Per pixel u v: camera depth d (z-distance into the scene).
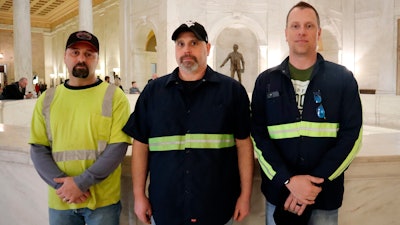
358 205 3.10
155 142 2.50
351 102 2.36
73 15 29.70
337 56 20.06
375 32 18.64
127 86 20.25
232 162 2.51
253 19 17.73
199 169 2.39
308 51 2.40
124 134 2.68
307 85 2.44
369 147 3.34
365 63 19.16
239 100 2.48
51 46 34.81
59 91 2.78
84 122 2.67
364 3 19.05
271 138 2.50
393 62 17.84
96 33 26.52
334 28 19.59
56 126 2.69
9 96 12.77
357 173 3.00
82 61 2.67
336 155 2.28
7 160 3.64
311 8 2.41
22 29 18.23
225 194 2.45
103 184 2.71
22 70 18.27
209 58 17.38
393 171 3.03
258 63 18.09
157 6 17.41
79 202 2.58
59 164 2.69
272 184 2.46
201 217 2.38
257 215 3.12
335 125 2.38
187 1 16.84
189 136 2.42
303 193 2.24
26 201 3.67
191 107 2.46
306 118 2.38
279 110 2.43
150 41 21.14
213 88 2.48
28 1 18.45
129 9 19.98
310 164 2.38
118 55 23.72
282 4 17.89
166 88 2.51
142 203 2.54
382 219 3.16
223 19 17.45
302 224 2.38
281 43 18.00
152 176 2.52
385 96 9.11
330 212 2.44
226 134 2.46
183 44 2.46
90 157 2.66
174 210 2.42
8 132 4.48
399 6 17.55
